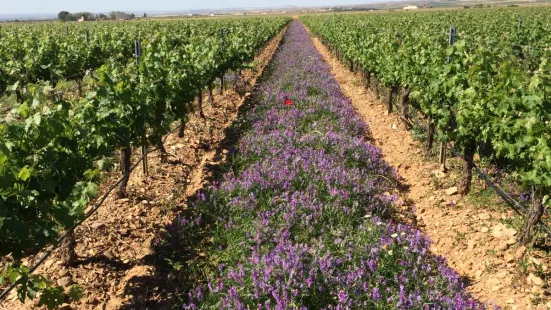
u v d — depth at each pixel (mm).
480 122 6969
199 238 6645
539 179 5520
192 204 7465
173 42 20672
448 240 6684
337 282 5062
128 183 8492
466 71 8367
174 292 5488
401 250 5766
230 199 7348
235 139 11117
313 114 12008
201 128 11930
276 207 7086
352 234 6363
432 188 8414
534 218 5984
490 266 5949
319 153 8875
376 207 7285
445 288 5238
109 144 6484
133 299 5332
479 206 7508
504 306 5215
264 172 8000
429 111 8969
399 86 12914
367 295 4949
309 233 6352
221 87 16375
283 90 15391
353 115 12656
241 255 5941
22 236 4078
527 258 5953
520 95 6379
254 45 23047
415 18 37500
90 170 5363
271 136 10023
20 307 5172
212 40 16219
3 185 3908
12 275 4344
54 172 4750
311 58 24219
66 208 4719
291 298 4797
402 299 4750
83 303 5273
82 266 5918
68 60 15367
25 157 4457
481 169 8688
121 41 20328
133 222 7043
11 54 15031
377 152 9781
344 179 7645
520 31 19375
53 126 4793
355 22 31391
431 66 9125
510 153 6270
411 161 9805
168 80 9250
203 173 9008
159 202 7770
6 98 13914
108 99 6477
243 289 5117
